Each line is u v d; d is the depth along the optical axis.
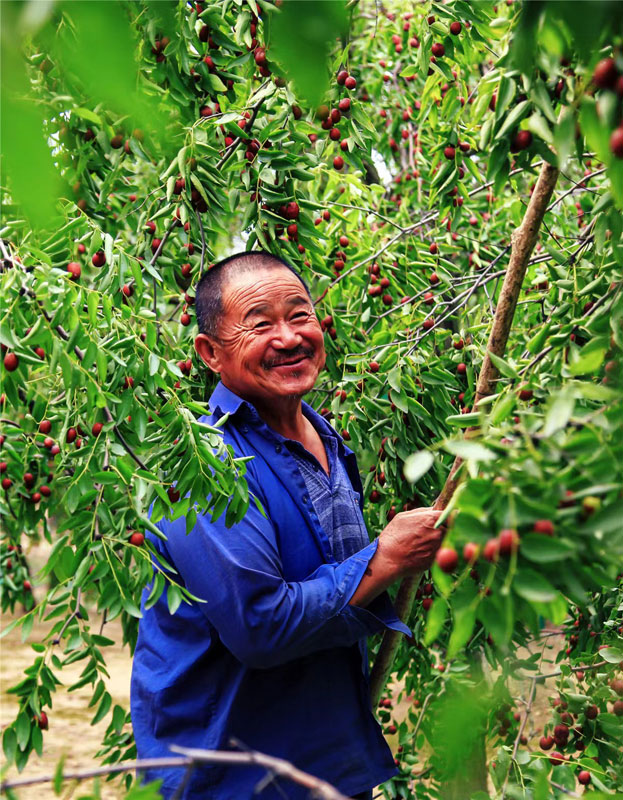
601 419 0.96
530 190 3.00
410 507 2.43
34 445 2.42
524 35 0.97
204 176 2.12
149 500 1.55
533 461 0.93
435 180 2.36
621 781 1.79
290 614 1.58
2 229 1.60
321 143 2.27
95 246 1.82
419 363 2.35
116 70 0.61
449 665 2.66
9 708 5.46
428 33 2.05
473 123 1.49
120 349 1.61
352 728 1.78
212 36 2.12
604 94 0.95
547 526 0.92
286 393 1.83
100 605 1.62
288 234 2.28
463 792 2.49
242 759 1.01
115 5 0.60
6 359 1.46
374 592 1.65
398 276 2.86
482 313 2.74
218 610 1.61
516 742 1.91
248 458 1.63
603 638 2.12
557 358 1.76
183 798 1.70
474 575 1.11
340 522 1.90
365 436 2.43
